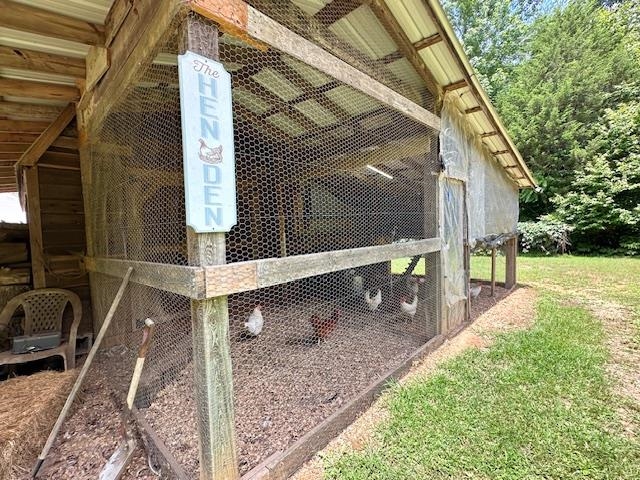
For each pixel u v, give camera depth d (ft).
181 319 7.13
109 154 8.23
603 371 8.70
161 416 6.78
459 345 10.94
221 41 5.41
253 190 10.47
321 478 5.38
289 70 7.68
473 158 14.70
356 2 7.19
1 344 9.78
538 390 7.74
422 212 11.33
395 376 8.78
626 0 45.50
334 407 7.28
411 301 12.12
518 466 5.42
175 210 6.13
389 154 11.47
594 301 16.42
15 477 5.34
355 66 7.73
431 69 10.32
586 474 5.23
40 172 11.87
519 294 18.54
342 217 12.44
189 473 5.21
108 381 8.34
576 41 41.29
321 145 11.92
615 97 38.73
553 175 40.75
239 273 4.77
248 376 8.84
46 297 9.48
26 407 6.53
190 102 4.15
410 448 5.92
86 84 8.36
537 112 41.81
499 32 52.39
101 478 5.08
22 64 7.36
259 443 6.06
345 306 11.98
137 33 5.41
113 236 8.28
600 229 35.78
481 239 15.57
